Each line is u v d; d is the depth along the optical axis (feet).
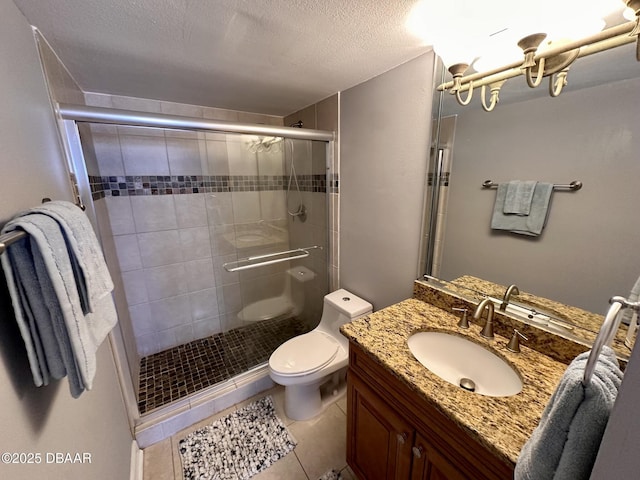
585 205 2.77
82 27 3.06
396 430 3.14
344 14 2.93
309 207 7.29
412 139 4.36
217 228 7.53
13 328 1.81
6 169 1.94
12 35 2.41
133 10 2.78
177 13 2.86
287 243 8.53
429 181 4.27
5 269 1.57
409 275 4.83
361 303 5.76
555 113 2.85
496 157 3.45
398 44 3.64
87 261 2.19
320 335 5.98
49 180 2.88
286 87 5.32
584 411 1.35
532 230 3.22
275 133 5.29
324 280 7.20
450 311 4.18
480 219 3.75
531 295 3.34
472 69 3.43
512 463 1.95
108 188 6.07
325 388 6.07
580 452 1.37
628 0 2.16
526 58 2.77
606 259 2.70
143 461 4.63
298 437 5.05
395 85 4.46
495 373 3.24
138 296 6.85
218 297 7.90
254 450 4.81
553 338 3.06
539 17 2.57
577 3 2.39
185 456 4.71
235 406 5.77
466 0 2.69
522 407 2.43
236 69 4.41
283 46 3.66
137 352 6.82
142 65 4.19
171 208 6.86
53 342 1.81
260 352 7.20
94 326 2.27
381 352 3.24
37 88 2.90
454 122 3.82
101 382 3.48
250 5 2.75
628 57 2.34
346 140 5.70
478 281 3.89
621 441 1.09
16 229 1.64
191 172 6.91
